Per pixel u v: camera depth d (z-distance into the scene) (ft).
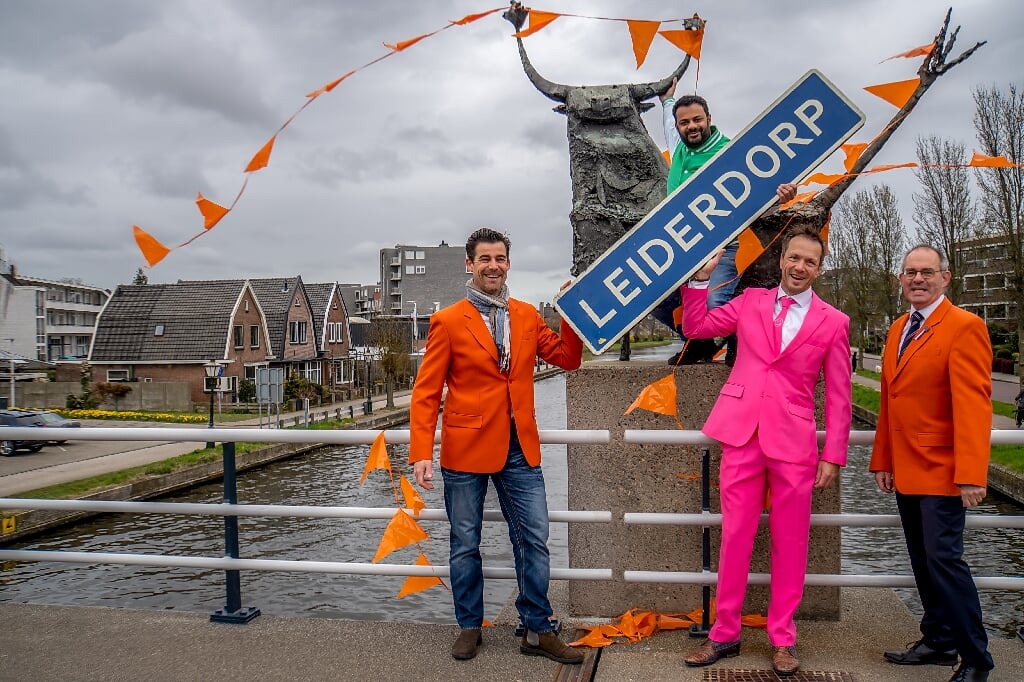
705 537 9.43
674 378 9.70
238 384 120.37
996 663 8.52
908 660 8.52
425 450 8.64
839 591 9.97
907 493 8.26
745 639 9.24
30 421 66.23
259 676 8.50
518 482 8.95
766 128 8.86
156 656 9.05
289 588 32.22
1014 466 47.52
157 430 9.96
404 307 286.66
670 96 11.99
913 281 8.25
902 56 8.75
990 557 32.40
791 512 8.23
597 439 9.25
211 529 43.24
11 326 168.25
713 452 9.91
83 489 47.67
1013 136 69.62
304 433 9.78
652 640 9.34
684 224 8.97
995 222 74.28
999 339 140.67
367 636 9.59
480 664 8.73
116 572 35.32
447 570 9.66
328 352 154.61
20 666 8.82
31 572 35.55
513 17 10.09
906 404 8.27
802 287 8.44
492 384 8.80
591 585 10.23
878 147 9.61
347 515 9.92
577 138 11.57
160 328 119.14
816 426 9.64
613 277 9.09
